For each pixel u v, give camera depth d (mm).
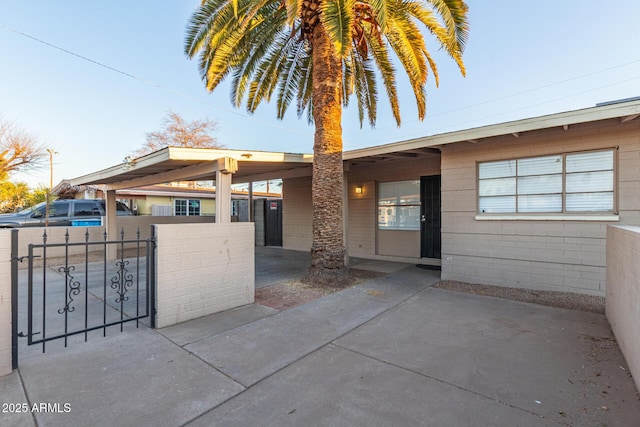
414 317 4383
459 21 5438
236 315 4457
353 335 3754
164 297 3979
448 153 6664
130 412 2271
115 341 3533
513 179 5992
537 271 5715
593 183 5254
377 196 9734
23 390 2541
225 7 6137
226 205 6336
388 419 2201
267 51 8039
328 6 4980
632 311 2754
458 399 2441
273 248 12953
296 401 2424
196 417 2227
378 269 8039
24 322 4199
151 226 4008
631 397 2438
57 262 9156
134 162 6883
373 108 9492
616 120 4906
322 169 6410
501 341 3543
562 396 2467
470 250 6422
